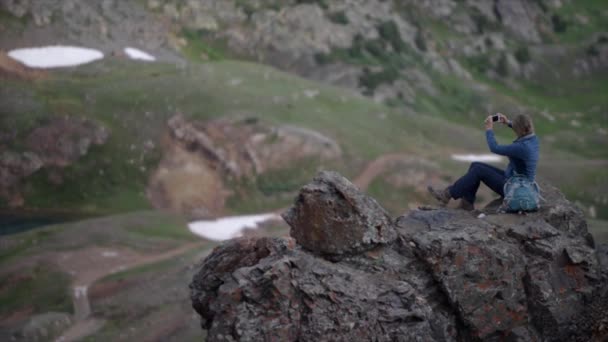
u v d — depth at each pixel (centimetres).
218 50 12612
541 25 16075
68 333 4500
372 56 12875
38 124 8406
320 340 1041
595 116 13112
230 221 7475
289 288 1074
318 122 8825
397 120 9450
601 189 8188
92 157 8212
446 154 8756
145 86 9288
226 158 8156
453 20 15375
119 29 11269
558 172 8469
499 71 14212
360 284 1095
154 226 6394
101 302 4800
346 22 13425
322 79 12100
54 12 10838
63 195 7969
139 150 8294
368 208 1174
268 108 8906
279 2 13588
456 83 13300
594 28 16588
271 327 1049
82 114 8581
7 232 7181
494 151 1249
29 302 4906
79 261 5412
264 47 12769
